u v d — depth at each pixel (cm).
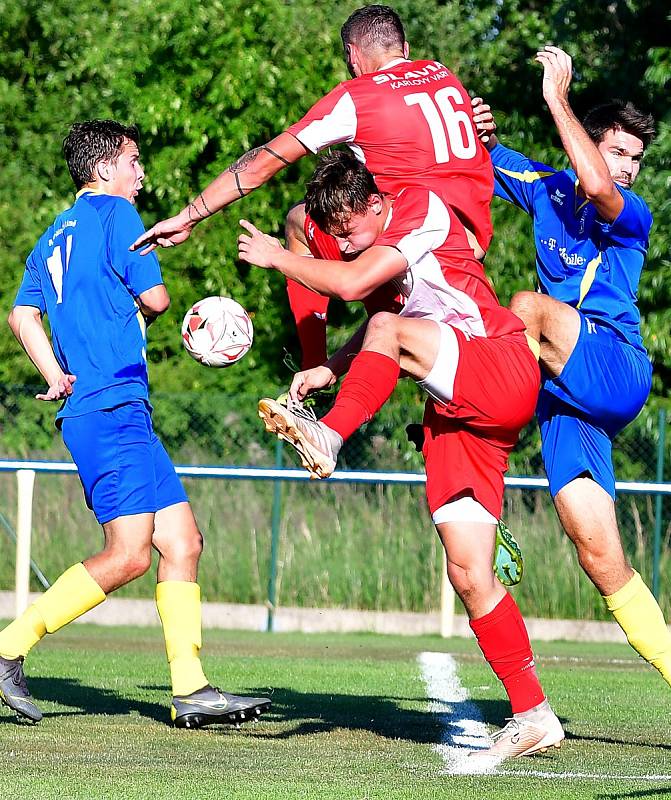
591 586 3744
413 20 5356
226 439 4050
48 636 3141
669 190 4466
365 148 1524
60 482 3944
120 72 5466
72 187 6056
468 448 1505
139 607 3616
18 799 1184
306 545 3819
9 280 5534
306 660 2648
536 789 1272
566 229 1641
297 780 1299
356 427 1354
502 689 2200
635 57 5028
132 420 1638
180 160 5403
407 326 1403
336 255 1578
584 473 1598
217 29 5353
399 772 1364
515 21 5353
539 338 1530
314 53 5400
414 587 3766
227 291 5362
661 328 4509
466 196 1530
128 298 1659
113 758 1415
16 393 4203
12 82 6488
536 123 5294
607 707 1978
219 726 1675
